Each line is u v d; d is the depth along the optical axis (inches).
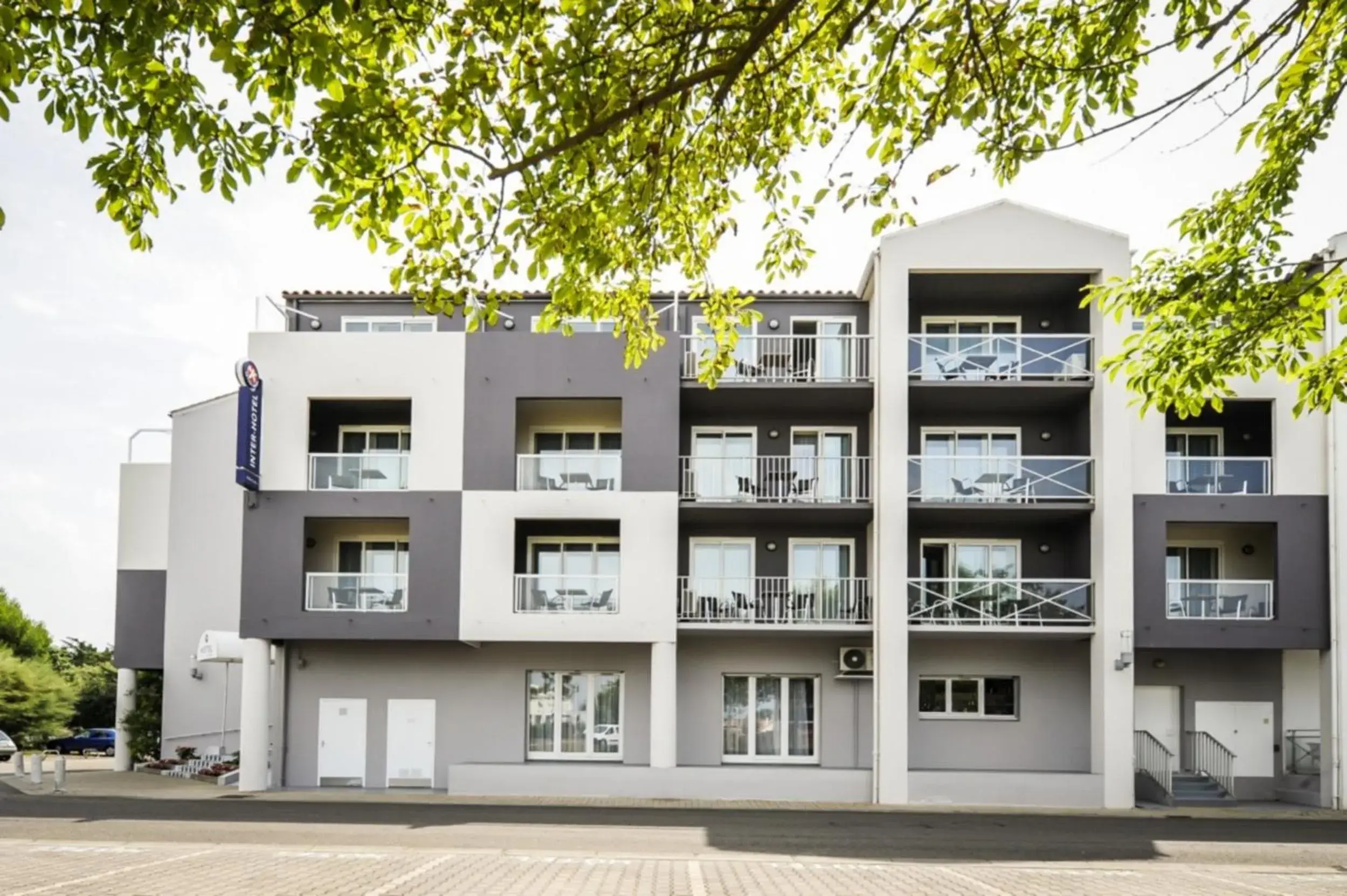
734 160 308.3
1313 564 834.2
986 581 842.8
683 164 305.4
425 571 841.5
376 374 858.8
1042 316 920.9
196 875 459.2
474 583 839.7
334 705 883.4
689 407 908.6
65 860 504.1
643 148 276.5
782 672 881.5
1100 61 273.7
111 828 637.3
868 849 577.9
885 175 290.4
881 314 846.5
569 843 579.5
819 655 882.1
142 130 242.1
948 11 257.1
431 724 880.3
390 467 861.2
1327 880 493.7
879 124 281.0
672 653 831.1
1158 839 631.2
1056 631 828.6
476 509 845.2
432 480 850.1
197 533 1080.8
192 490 1086.4
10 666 1625.2
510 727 877.8
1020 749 871.7
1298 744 877.2
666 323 893.8
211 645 941.8
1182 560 912.3
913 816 732.7
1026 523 898.1
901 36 246.5
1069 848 594.6
